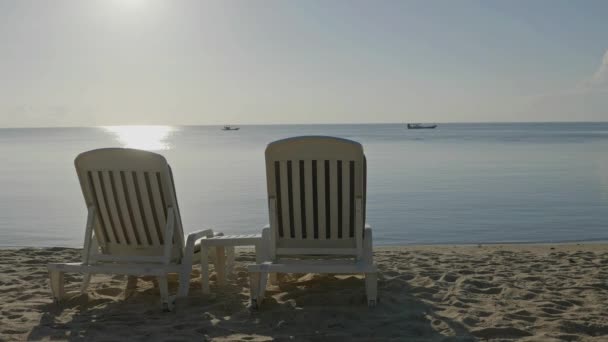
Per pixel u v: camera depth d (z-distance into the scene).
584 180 17.70
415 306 4.23
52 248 7.29
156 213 4.28
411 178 18.83
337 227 4.18
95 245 4.52
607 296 4.53
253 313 4.04
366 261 4.20
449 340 3.44
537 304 4.27
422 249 7.43
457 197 13.83
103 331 3.68
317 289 4.71
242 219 10.98
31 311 4.22
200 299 4.36
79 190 16.47
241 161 29.75
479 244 8.12
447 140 66.75
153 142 69.19
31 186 17.55
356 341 3.44
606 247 7.46
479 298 4.51
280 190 4.16
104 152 4.16
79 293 4.72
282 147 4.03
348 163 4.02
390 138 77.88
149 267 4.18
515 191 14.97
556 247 7.51
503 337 3.53
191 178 19.73
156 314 4.07
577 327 3.69
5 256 6.73
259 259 4.40
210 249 4.98
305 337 3.50
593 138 73.19
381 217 10.97
